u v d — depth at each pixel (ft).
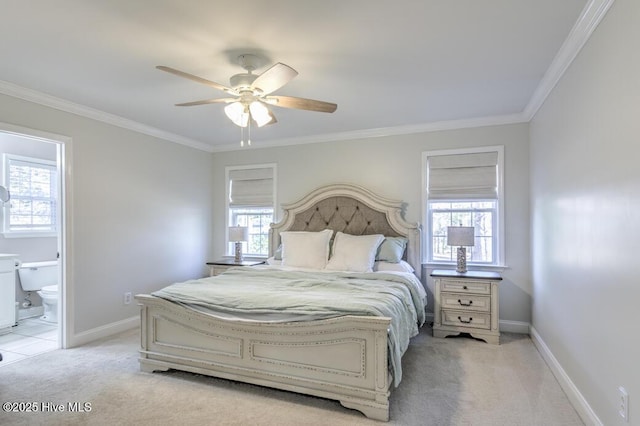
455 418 7.26
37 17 6.64
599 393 6.51
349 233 14.84
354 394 7.42
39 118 10.68
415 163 14.38
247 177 17.34
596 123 6.62
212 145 17.70
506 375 9.30
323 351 7.73
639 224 5.09
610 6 5.95
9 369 9.66
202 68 8.88
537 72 9.14
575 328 7.80
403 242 13.76
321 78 9.51
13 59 8.39
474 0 6.15
